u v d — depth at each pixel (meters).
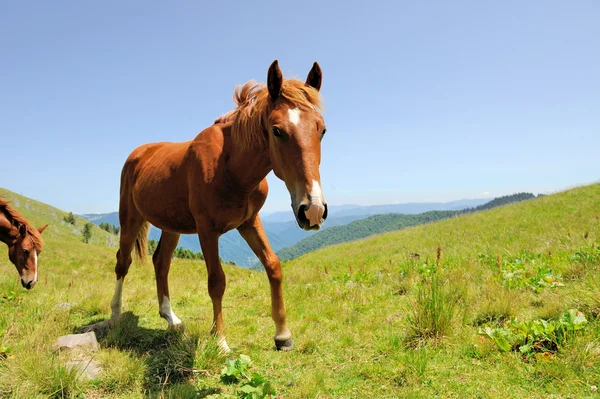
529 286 4.99
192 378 3.05
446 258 8.55
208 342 3.36
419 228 21.53
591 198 15.30
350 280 7.23
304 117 2.79
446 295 4.34
